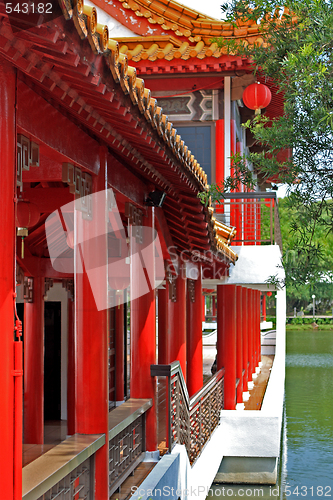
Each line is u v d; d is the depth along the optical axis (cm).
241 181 558
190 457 750
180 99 1214
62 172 404
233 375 1105
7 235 285
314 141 454
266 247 1059
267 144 494
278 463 1095
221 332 1108
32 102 331
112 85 323
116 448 526
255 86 1023
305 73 422
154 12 1163
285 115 465
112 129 416
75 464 399
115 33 1185
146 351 641
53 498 384
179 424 698
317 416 1683
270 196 1050
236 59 1082
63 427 971
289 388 2191
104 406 462
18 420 285
